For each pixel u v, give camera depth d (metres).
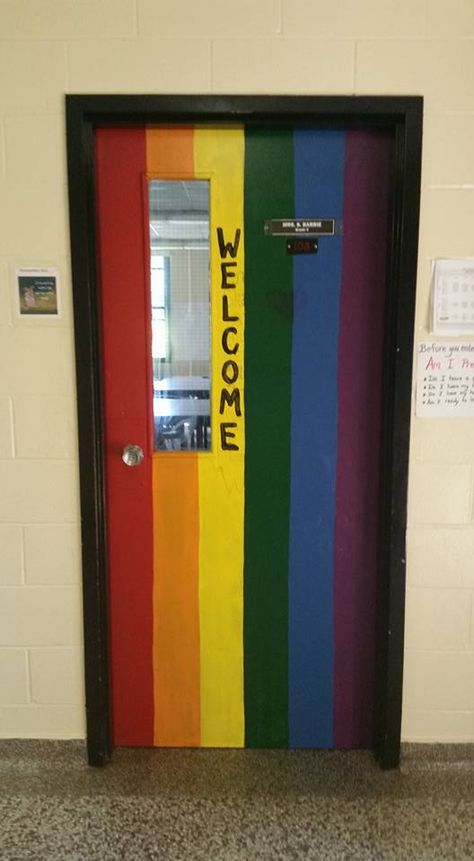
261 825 1.83
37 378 1.96
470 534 2.01
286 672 2.14
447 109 1.85
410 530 2.01
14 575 2.04
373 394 2.02
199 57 1.83
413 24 1.82
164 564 2.09
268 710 2.16
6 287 1.92
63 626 2.06
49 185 1.88
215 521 2.07
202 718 2.16
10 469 2.00
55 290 1.92
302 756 2.13
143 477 2.05
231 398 2.02
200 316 2.01
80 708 2.09
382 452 2.02
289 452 2.04
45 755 2.09
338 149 1.93
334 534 2.08
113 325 1.99
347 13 1.82
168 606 2.11
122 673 2.14
